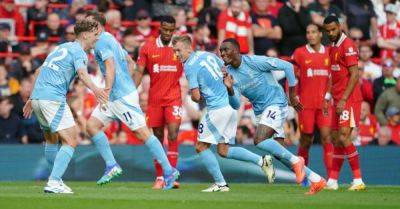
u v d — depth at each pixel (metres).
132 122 34.44
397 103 48.34
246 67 33.28
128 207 26.08
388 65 50.12
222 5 52.25
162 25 37.66
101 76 46.31
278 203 27.55
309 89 39.69
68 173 43.25
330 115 39.81
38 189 33.34
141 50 38.03
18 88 47.12
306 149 40.19
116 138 46.03
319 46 39.72
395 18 54.75
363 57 51.09
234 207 26.34
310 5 52.06
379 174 44.97
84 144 43.84
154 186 36.69
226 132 33.25
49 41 50.53
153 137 34.62
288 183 43.66
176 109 37.91
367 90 49.88
